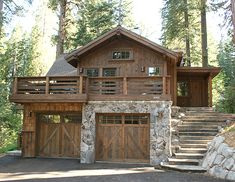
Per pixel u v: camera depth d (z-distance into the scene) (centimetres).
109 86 1537
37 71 3625
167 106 1422
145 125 1471
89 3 2966
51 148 1595
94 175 1084
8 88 3061
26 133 1598
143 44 1681
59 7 2884
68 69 2050
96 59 1788
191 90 2075
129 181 973
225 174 1035
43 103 1554
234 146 1092
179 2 2478
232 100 2169
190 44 2892
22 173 1127
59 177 1041
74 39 3070
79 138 1566
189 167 1192
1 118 2675
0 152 1867
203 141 1412
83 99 1453
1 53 3456
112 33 1647
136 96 1448
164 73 1714
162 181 978
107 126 1502
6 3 1975
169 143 1386
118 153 1475
